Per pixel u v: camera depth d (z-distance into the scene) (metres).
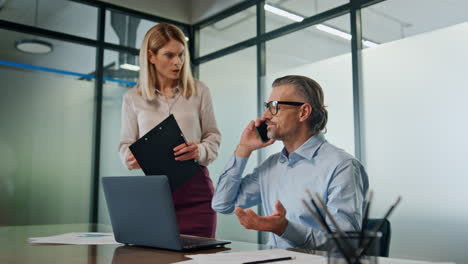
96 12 4.22
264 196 1.57
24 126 3.77
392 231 3.04
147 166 1.70
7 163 3.68
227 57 4.50
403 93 3.07
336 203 1.28
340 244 0.60
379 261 0.90
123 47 4.33
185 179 1.76
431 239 2.83
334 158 1.39
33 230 1.73
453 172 2.76
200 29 4.87
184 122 2.08
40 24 3.88
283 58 3.94
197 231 2.01
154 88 2.10
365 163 3.24
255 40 4.18
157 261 0.94
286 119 1.45
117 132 4.24
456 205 2.73
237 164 1.57
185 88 2.11
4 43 3.73
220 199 1.60
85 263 0.92
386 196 3.10
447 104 2.82
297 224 1.12
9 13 3.74
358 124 3.28
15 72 3.76
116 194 1.19
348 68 3.41
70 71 4.03
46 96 3.89
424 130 2.93
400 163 3.04
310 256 0.95
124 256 1.01
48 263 0.93
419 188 2.92
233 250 1.11
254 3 4.21
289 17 3.91
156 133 1.74
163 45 1.99
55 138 3.91
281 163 1.54
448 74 2.83
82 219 4.01
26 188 3.75
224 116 4.45
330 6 3.59
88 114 4.10
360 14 3.40
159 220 1.08
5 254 1.06
